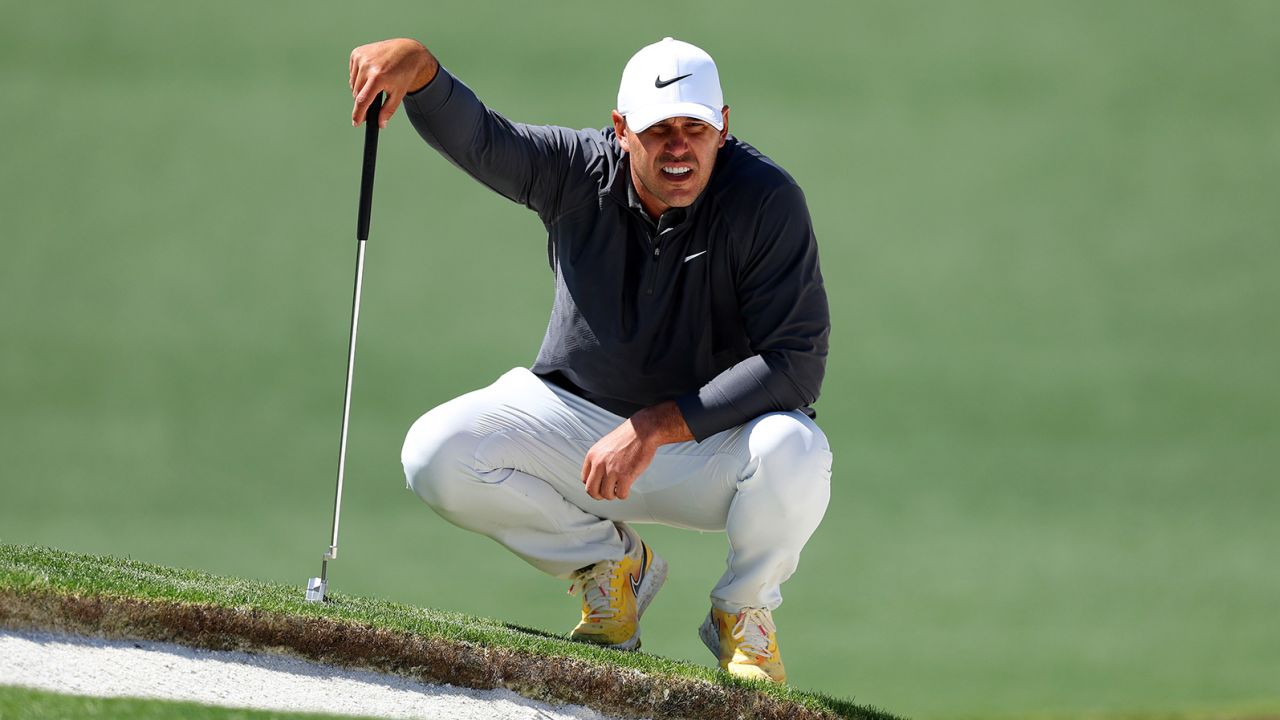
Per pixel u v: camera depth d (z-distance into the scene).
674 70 15.62
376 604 16.91
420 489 16.91
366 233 16.34
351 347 16.38
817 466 15.95
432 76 15.91
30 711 11.54
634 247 16.45
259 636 14.34
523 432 16.86
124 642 13.90
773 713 15.22
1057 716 31.81
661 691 15.05
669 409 15.97
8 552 15.81
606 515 17.42
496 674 14.83
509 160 16.23
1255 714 31.11
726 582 16.50
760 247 15.98
